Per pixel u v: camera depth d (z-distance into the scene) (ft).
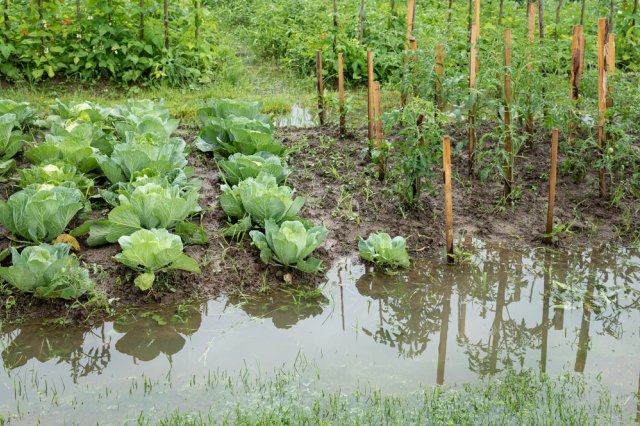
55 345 14.67
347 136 25.55
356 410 12.60
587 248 18.97
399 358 14.53
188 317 15.76
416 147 19.69
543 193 21.66
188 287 16.60
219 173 21.43
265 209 18.02
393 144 21.20
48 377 13.65
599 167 20.79
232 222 19.11
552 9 39.91
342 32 34.09
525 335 15.51
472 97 19.61
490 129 25.38
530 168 22.90
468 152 23.43
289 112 29.58
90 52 31.37
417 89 20.93
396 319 16.08
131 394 13.11
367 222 19.84
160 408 12.67
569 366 14.23
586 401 12.94
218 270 17.19
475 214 20.47
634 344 15.08
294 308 16.30
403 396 13.10
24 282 15.16
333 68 33.78
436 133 19.30
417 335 15.49
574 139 22.93
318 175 22.38
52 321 15.28
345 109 25.32
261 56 38.91
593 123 22.38
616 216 20.44
